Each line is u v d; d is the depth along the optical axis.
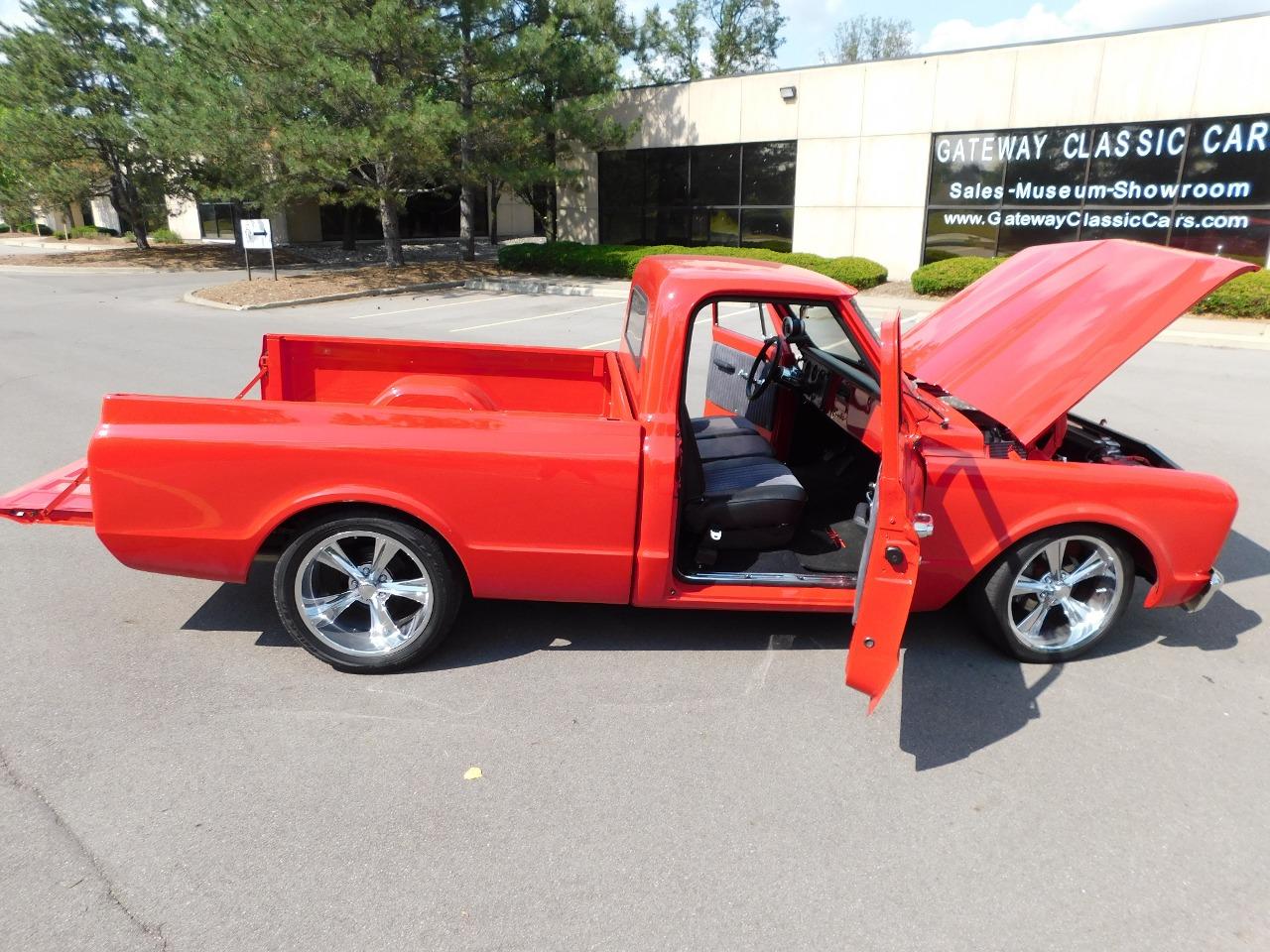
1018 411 3.47
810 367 4.55
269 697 3.45
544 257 22.62
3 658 3.68
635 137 23.47
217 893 2.47
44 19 24.38
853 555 3.99
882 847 2.74
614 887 2.54
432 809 2.85
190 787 2.91
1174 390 9.75
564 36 22.36
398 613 3.89
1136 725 3.44
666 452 3.38
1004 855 2.72
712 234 22.64
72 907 2.40
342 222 34.00
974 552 3.60
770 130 20.80
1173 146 15.90
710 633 4.06
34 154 24.62
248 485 3.33
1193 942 2.40
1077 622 3.88
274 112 18.23
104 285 20.66
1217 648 4.09
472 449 3.34
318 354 4.91
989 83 17.58
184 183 27.44
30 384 9.05
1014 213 17.89
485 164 20.62
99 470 3.32
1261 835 2.84
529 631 4.04
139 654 3.75
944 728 3.38
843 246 20.30
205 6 21.06
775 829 2.81
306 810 2.82
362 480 3.35
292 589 3.49
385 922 2.39
